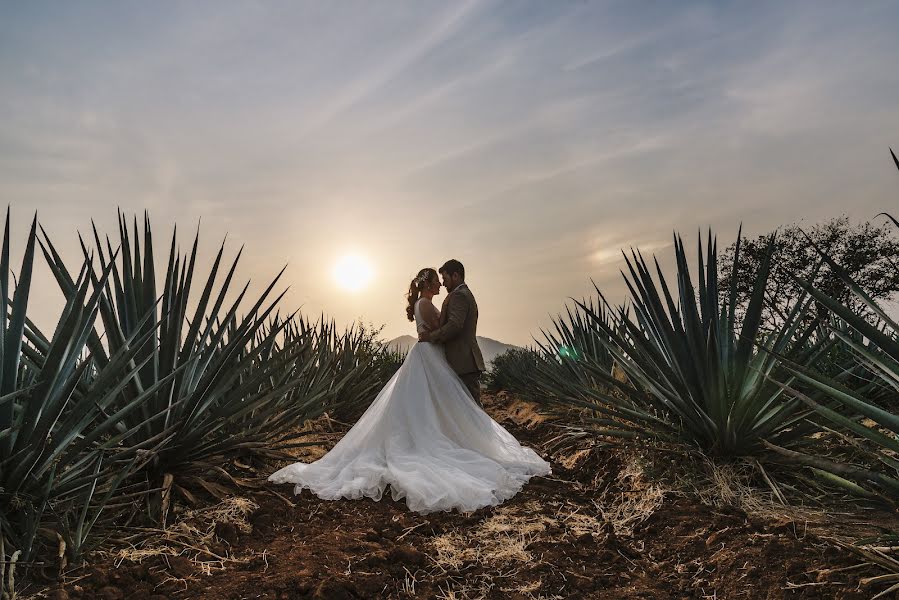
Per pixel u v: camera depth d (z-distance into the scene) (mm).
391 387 5012
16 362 2744
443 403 4930
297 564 2949
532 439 6980
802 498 3473
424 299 5312
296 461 4789
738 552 2748
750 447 3943
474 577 2900
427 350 5105
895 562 2312
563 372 7820
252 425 4613
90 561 2750
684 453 4090
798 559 2564
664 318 4266
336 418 7574
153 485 3750
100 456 3041
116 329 3787
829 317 3867
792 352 3891
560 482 4645
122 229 3953
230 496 3883
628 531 3434
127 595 2527
